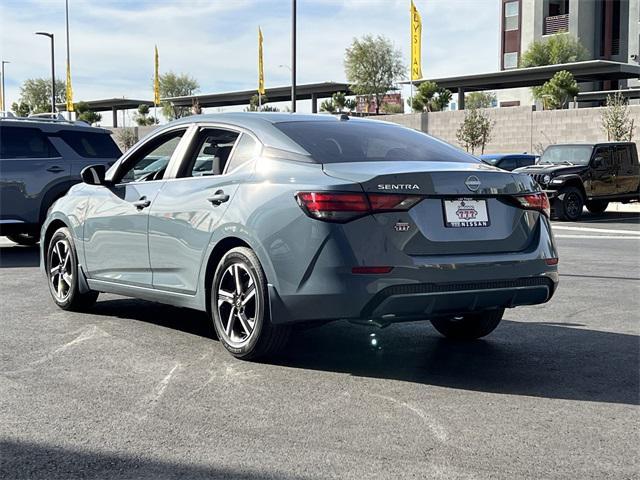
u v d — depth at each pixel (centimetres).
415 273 444
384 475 319
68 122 1154
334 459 337
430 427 379
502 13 5875
